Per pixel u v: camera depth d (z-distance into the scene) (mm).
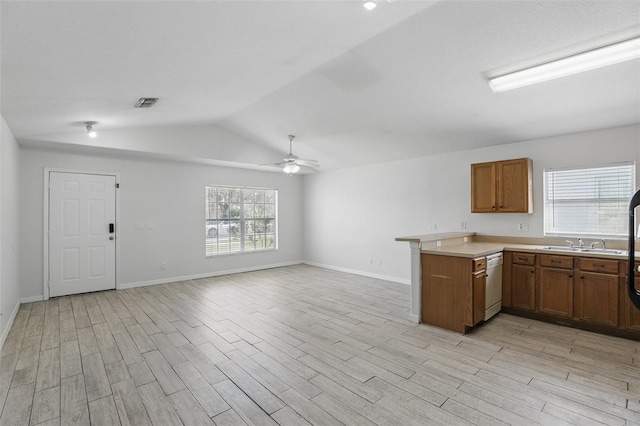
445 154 5363
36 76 2494
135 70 2754
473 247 4090
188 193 6262
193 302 4672
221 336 3408
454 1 2328
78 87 2879
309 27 2521
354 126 4922
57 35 1962
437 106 3943
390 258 6148
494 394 2312
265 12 2191
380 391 2359
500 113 3885
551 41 2570
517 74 3023
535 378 2533
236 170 6930
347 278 6324
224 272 6730
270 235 7594
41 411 2131
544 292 3830
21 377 2566
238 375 2600
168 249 6004
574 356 2916
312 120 4977
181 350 3064
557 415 2070
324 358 2895
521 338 3342
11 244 3904
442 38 2754
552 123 3945
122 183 5512
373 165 6453
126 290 5375
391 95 3865
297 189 8016
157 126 5211
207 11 2039
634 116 3566
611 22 2295
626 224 3811
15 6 1604
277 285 5742
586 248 3943
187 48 2525
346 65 3332
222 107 4684
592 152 4004
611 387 2398
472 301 3432
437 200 5465
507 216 4688
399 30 2684
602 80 3043
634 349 3059
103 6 1750
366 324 3764
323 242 7531
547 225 4387
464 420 2025
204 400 2256
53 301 4707
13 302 3992
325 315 4086
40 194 4781
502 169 4465
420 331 3549
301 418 2059
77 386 2438
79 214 5102
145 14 1924
